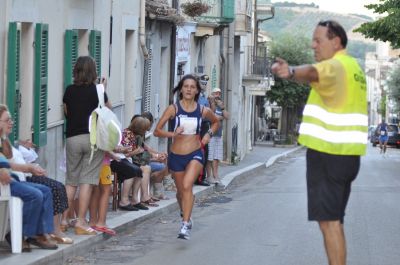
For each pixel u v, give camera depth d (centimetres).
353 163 969
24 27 1644
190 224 1611
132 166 1894
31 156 1484
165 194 2341
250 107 6631
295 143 9012
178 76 3459
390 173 4000
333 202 963
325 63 944
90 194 1521
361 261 1414
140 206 1941
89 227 1529
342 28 977
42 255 1285
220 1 3759
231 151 4441
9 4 1498
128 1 2581
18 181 1333
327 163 961
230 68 4575
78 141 1497
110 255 1455
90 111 1499
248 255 1456
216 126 1638
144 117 1986
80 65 1509
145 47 2777
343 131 957
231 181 3089
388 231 1770
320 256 1449
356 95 963
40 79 1677
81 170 1523
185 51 3491
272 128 9838
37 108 1672
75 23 2000
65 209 1416
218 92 2752
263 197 2548
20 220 1295
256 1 6800
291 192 2753
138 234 1703
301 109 9456
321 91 951
